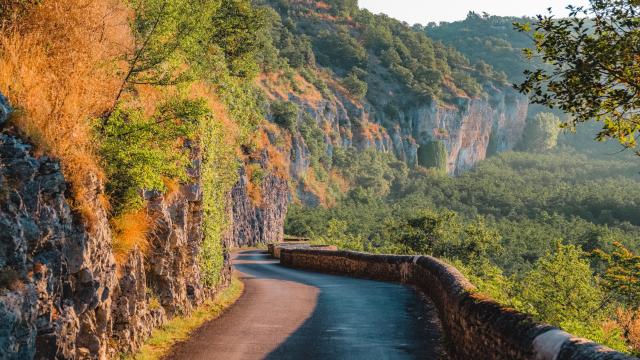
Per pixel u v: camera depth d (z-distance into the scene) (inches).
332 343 438.9
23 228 213.9
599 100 303.4
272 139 3796.8
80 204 272.4
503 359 258.2
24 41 285.1
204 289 634.2
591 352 188.4
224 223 783.1
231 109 1034.7
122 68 403.5
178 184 501.7
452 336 397.1
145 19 402.9
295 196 6013.8
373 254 1043.3
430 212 2361.0
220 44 1261.1
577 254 1153.4
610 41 289.1
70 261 255.3
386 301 681.0
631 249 3895.2
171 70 425.7
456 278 467.2
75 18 328.2
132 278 368.2
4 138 223.9
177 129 390.6
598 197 7140.8
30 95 259.4
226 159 764.6
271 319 556.4
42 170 240.7
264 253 2356.1
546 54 302.7
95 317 289.3
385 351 409.4
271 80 7288.4
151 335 417.4
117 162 354.3
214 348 416.5
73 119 280.2
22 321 198.2
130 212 371.9
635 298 1120.2
